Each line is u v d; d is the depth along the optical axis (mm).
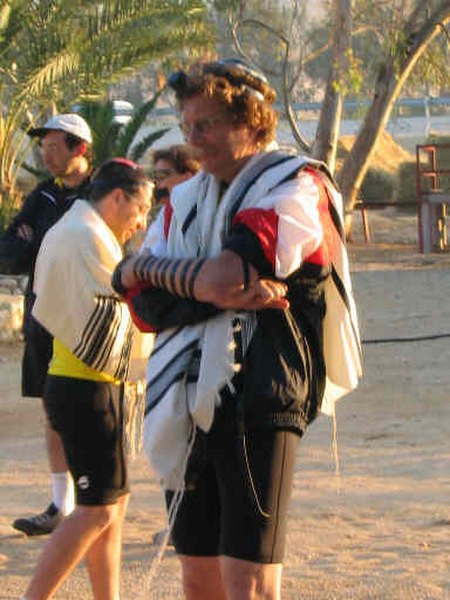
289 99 32625
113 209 6020
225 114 4289
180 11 24734
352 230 36594
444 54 35594
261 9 37688
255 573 4219
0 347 16406
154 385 4367
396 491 8945
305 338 4352
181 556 4621
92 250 5840
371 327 17688
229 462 4258
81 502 5750
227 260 4145
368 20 32125
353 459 10000
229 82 4281
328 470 9633
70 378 5805
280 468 4238
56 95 24781
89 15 24609
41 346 7594
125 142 26250
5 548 7668
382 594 6680
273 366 4227
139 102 62000
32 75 24078
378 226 37594
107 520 5750
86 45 24516
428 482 9203
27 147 25719
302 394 4301
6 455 10461
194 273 4184
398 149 45125
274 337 4262
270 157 4355
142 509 8578
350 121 80188
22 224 7848
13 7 23359
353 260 28531
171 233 4527
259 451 4227
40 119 28750
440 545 7586
